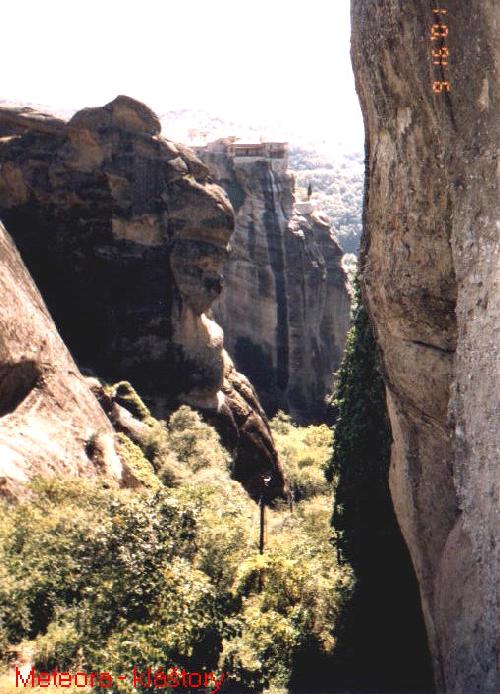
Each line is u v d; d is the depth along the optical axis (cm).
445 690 884
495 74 709
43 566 1159
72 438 2116
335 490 1881
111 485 2058
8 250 2316
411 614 1535
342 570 1725
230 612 1372
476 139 766
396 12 902
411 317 987
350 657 1398
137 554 1226
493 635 717
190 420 3516
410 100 917
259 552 1753
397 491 1174
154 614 1147
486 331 759
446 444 930
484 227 759
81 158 3847
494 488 743
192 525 1438
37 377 2147
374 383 1694
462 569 823
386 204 1046
